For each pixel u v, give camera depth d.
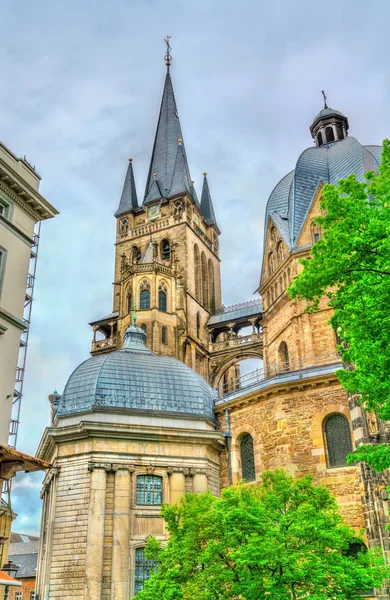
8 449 25.06
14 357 32.09
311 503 24.09
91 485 36.41
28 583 85.75
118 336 78.31
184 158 105.56
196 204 98.62
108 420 39.06
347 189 23.30
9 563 32.84
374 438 31.05
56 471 38.12
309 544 21.94
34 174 35.72
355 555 31.58
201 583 22.66
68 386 42.12
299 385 37.16
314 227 56.62
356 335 19.83
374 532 29.55
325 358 49.31
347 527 23.88
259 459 37.97
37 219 36.06
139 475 37.94
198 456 39.44
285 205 62.38
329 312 50.69
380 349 19.09
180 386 43.00
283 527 22.05
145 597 24.25
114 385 41.34
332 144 66.88
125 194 101.00
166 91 115.81
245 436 40.44
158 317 76.50
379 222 20.08
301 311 52.25
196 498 26.36
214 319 87.94
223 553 22.69
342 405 35.50
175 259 84.62
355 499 33.19
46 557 36.91
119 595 33.97
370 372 19.86
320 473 34.66
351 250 21.02
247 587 21.14
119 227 97.75
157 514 36.88
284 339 55.53
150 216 96.50
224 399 42.81
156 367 44.00
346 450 34.62
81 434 38.09
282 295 56.59
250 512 22.69
